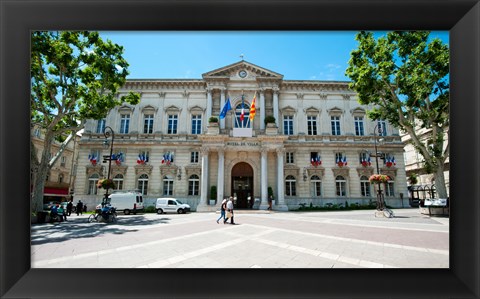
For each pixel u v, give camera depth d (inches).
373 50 761.6
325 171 1253.7
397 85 749.9
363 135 1321.4
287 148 1266.0
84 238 396.8
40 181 672.4
